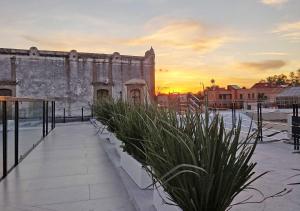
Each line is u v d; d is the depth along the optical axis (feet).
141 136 14.39
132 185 14.11
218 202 7.48
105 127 32.14
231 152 7.61
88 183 15.08
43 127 34.01
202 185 7.29
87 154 23.13
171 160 8.07
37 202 12.39
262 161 18.69
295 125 23.47
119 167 18.08
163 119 10.89
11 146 18.61
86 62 90.74
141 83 92.38
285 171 15.98
